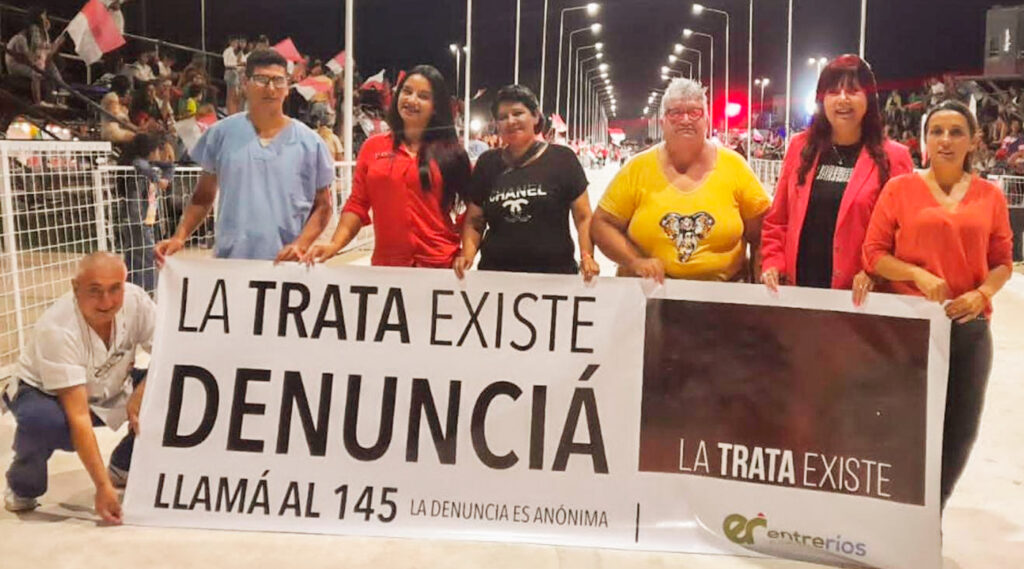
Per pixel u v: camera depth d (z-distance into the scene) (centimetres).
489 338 434
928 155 396
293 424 431
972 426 410
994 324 930
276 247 468
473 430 428
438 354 435
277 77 461
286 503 423
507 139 458
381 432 429
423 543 407
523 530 417
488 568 383
